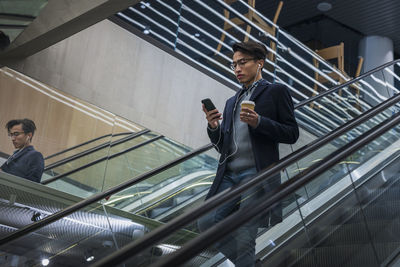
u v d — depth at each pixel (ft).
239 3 25.14
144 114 21.04
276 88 9.71
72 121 17.48
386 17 42.42
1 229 13.78
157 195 17.16
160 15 22.39
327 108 22.12
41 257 9.59
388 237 10.23
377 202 10.75
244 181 7.69
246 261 7.01
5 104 16.12
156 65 21.85
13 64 17.58
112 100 20.16
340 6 41.63
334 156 9.68
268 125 8.95
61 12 14.98
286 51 26.55
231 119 9.70
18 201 14.83
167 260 5.47
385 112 22.94
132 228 11.86
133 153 18.80
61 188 16.55
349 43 45.88
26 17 14.33
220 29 24.34
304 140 20.01
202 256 6.42
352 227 9.47
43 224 9.89
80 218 10.79
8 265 9.11
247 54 10.02
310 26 44.78
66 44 19.21
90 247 10.61
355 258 9.07
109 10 14.93
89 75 19.66
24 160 15.81
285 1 41.24
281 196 7.58
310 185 9.30
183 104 22.53
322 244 8.56
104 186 17.67
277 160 9.33
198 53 23.49
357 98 24.31
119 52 20.77
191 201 16.46
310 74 27.66
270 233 7.61
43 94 16.98
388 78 27.78
